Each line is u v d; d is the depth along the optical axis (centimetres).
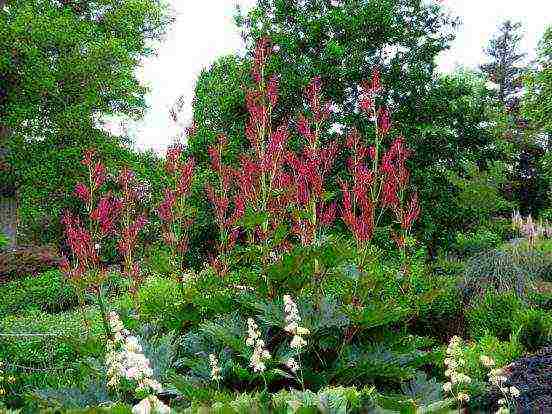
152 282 1146
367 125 1434
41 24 2017
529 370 556
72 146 2122
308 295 621
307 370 525
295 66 1510
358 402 351
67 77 2120
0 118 2086
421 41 1633
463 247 1891
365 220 609
